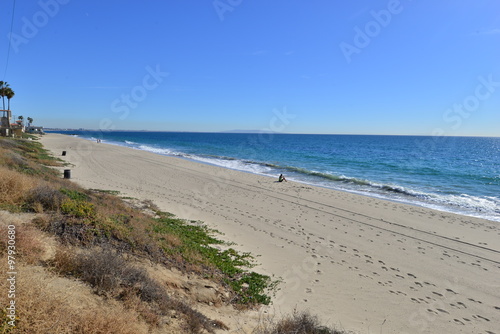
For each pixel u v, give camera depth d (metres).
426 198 20.47
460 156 55.62
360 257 10.37
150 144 84.31
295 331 5.49
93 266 5.33
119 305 4.80
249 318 6.29
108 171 26.44
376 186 24.41
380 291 8.13
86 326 3.93
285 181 24.88
